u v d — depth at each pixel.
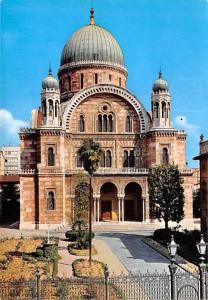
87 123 81.62
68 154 79.94
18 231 72.25
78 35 92.25
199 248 28.17
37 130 77.94
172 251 28.11
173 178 60.03
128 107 82.75
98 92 81.44
